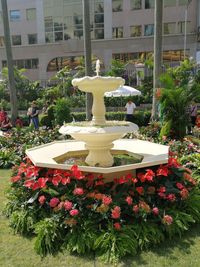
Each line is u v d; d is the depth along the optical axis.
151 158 4.16
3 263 2.92
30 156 4.47
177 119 7.71
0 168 6.59
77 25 31.70
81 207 3.35
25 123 13.95
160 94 7.80
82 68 23.48
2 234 3.48
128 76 23.62
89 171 3.69
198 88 7.79
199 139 7.91
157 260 2.90
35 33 32.84
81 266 2.85
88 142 4.20
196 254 2.99
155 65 10.11
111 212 3.23
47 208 3.57
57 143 5.59
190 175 4.21
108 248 3.00
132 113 12.54
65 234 3.26
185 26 28.22
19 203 3.83
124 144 5.47
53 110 12.43
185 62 18.72
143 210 3.28
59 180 3.62
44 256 3.02
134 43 30.34
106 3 30.28
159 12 9.88
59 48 32.44
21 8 32.62
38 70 33.50
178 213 3.50
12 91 13.54
